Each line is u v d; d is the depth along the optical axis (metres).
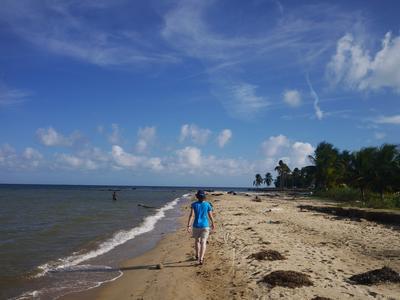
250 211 35.28
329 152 68.75
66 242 18.27
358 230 19.39
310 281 9.13
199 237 12.20
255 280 9.66
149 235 21.34
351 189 57.34
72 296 9.74
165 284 10.22
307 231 18.92
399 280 9.08
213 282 10.03
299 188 148.38
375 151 48.12
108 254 15.39
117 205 51.78
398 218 23.47
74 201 61.22
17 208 42.47
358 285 8.89
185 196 102.19
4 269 12.41
